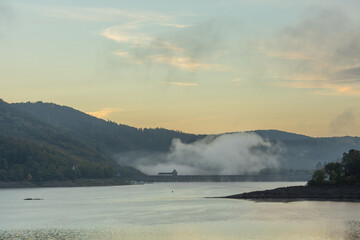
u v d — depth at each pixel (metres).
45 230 162.12
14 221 187.25
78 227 168.12
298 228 155.12
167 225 169.25
